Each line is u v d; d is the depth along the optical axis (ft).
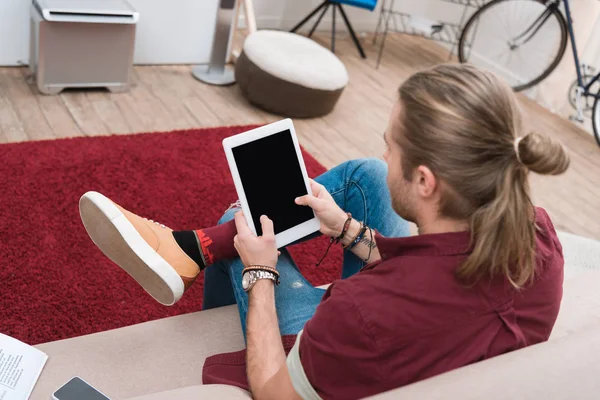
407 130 2.68
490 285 2.68
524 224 2.56
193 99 10.27
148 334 3.86
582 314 3.60
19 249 6.27
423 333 2.59
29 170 7.45
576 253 5.59
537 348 2.71
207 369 3.55
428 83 2.67
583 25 12.32
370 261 4.14
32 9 9.00
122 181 7.65
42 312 5.65
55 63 9.13
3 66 9.80
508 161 2.55
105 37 9.27
